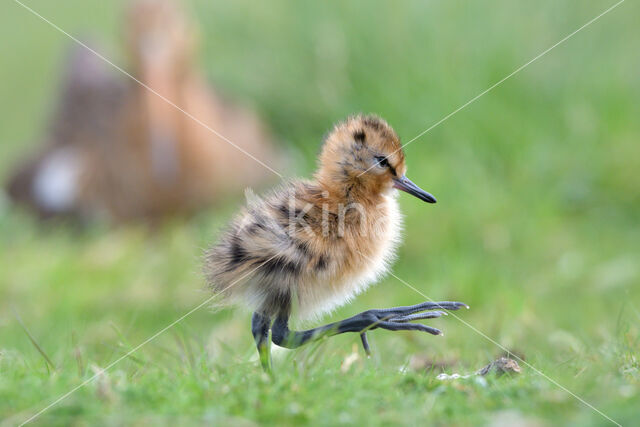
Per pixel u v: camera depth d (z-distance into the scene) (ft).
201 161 47.19
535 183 44.60
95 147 48.65
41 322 34.17
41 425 16.43
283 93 51.34
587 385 18.13
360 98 48.52
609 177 45.62
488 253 40.60
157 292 37.91
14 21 78.23
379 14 49.29
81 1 78.79
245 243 20.66
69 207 48.85
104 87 50.16
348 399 17.47
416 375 19.43
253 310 21.36
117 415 16.69
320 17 50.55
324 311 22.12
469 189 43.16
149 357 24.82
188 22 51.57
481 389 18.04
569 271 38.70
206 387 17.85
